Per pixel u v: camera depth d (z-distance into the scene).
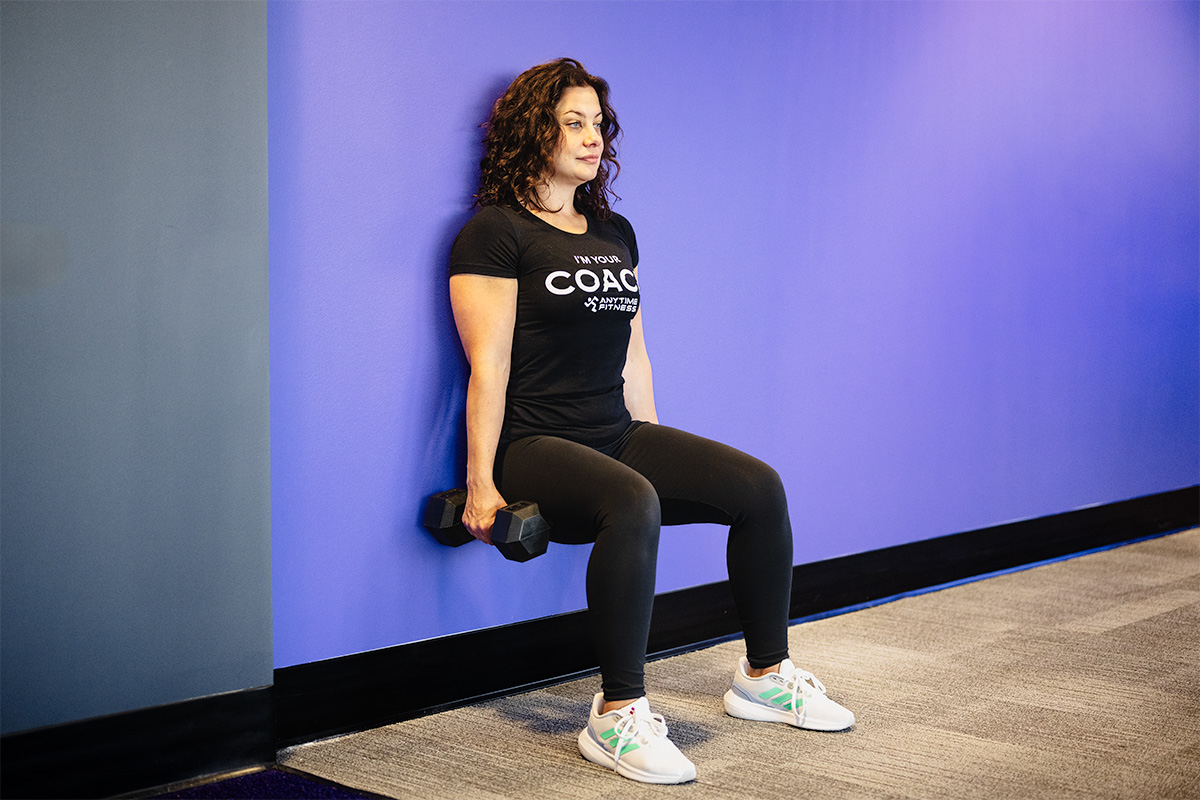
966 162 3.40
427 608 2.17
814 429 2.99
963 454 3.45
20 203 1.58
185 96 1.71
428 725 2.07
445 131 2.15
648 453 2.11
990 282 3.52
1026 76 3.60
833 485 3.04
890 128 3.15
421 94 2.11
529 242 2.04
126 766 1.69
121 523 1.68
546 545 1.95
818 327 2.98
